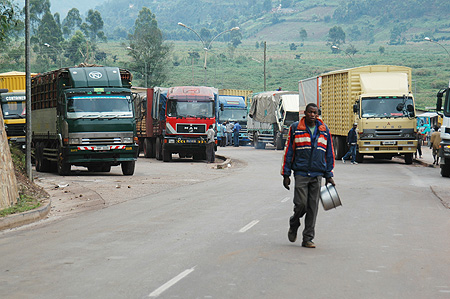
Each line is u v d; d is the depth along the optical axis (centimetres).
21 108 4684
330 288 1002
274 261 1209
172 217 1844
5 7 2628
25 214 1848
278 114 6569
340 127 4659
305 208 1357
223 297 951
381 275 1095
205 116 4694
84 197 2409
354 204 2114
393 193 2459
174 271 1133
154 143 5503
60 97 3409
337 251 1311
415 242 1420
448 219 1778
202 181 3070
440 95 3259
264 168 3988
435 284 1033
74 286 1037
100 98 3391
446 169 3234
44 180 3108
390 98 4306
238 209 2003
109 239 1487
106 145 3350
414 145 4259
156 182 3008
